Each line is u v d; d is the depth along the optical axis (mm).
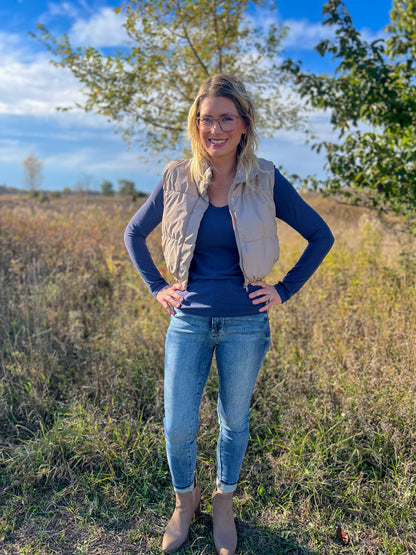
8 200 22984
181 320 1817
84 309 4402
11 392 3051
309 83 5258
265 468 2467
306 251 1878
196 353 1817
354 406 2738
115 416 2805
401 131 4906
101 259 6074
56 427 2633
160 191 1898
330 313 3936
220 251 1771
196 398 1858
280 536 2053
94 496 2268
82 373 3359
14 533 2055
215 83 1696
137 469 2393
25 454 2457
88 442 2500
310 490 2281
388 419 2557
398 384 2791
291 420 2680
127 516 2166
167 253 1837
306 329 3693
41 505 2227
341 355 3270
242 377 1811
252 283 1778
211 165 1782
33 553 1944
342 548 1979
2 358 3273
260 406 2943
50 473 2404
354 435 2490
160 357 3441
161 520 2148
